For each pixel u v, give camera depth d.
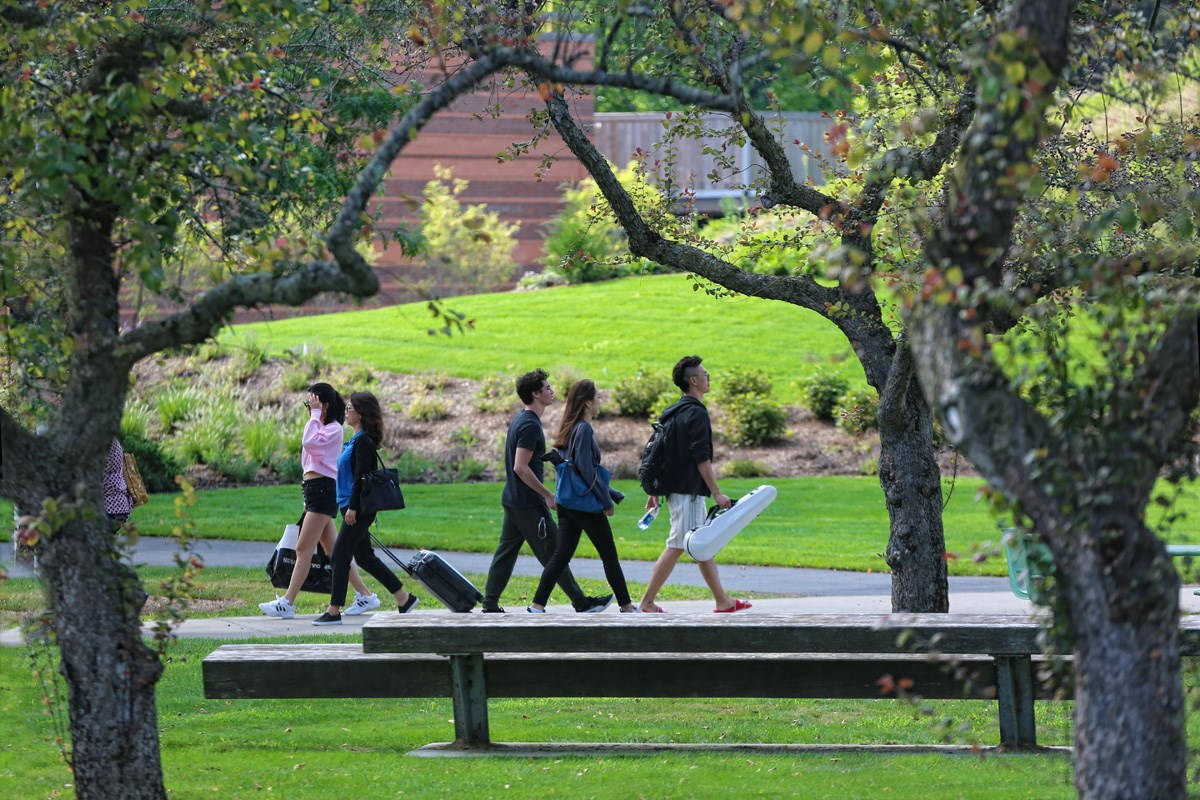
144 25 17.47
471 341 79.38
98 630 13.91
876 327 23.72
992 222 10.88
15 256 14.29
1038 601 11.66
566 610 31.17
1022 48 10.52
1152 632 10.66
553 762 18.33
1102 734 10.73
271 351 74.94
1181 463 11.41
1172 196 17.80
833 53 14.34
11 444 13.38
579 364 75.06
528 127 95.25
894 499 23.86
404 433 65.94
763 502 29.38
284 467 60.16
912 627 17.98
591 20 20.09
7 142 13.41
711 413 67.31
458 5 19.97
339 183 21.22
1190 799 12.66
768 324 82.88
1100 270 11.12
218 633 28.53
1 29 15.20
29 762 18.39
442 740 20.05
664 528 46.66
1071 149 20.09
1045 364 10.87
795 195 23.56
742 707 23.16
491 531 44.94
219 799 16.38
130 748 14.06
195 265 25.33
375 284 12.37
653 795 16.36
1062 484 10.47
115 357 13.55
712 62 19.02
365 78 24.62
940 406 10.63
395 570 38.34
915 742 19.89
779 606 31.72
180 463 58.38
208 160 15.27
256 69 16.42
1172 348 10.78
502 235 94.06
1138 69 16.44
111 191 13.24
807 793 16.38
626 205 23.64
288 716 21.80
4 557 35.97
